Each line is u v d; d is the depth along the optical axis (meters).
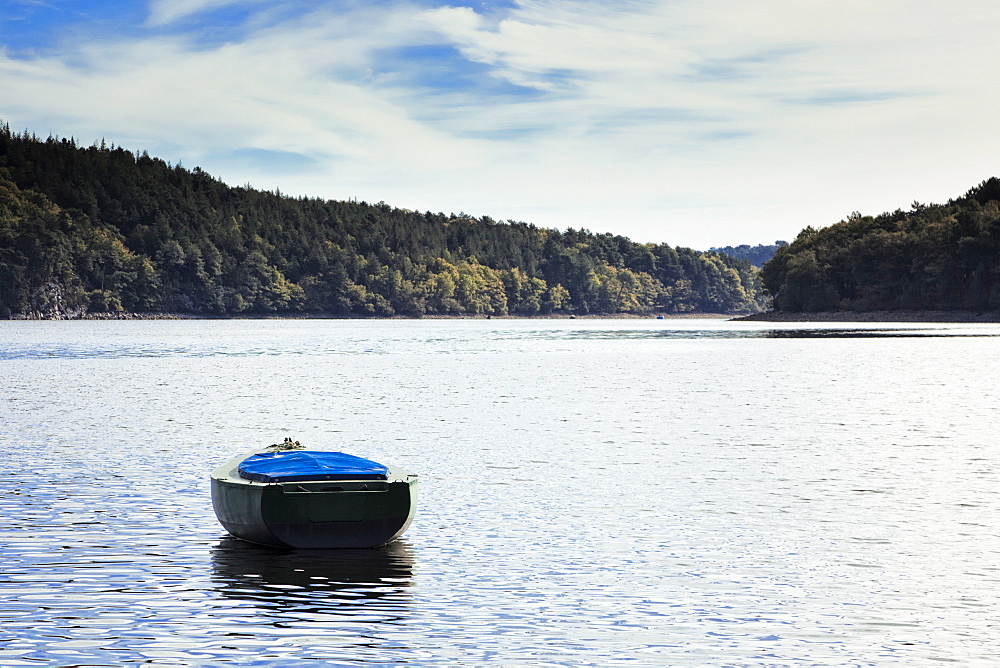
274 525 17.12
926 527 19.75
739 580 15.98
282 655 12.62
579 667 12.30
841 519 20.47
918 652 12.83
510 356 97.06
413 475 18.45
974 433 35.00
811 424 37.88
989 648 12.97
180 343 131.88
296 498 17.16
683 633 13.51
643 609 14.50
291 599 14.88
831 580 16.00
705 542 18.45
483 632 13.50
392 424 37.53
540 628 13.67
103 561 16.83
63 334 174.00
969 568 16.70
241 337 160.62
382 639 13.20
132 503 21.55
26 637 13.17
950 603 14.82
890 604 14.77
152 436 33.38
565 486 24.05
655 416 40.81
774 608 14.55
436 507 21.52
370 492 17.42
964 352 99.56
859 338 139.25
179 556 17.19
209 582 15.69
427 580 15.90
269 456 19.41
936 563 17.02
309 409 43.47
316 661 12.44
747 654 12.74
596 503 21.98
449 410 43.16
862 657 12.66
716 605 14.70
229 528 18.12
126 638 13.18
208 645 12.94
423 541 18.44
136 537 18.48
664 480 25.00
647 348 115.00
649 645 13.05
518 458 28.67
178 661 12.40
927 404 46.66
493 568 16.62
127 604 14.56
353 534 17.41
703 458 28.83
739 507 21.64
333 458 18.67
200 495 22.48
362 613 14.24
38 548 17.62
